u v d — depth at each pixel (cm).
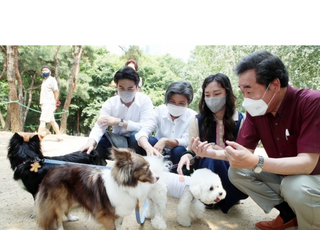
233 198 304
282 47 927
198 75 1334
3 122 1823
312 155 204
